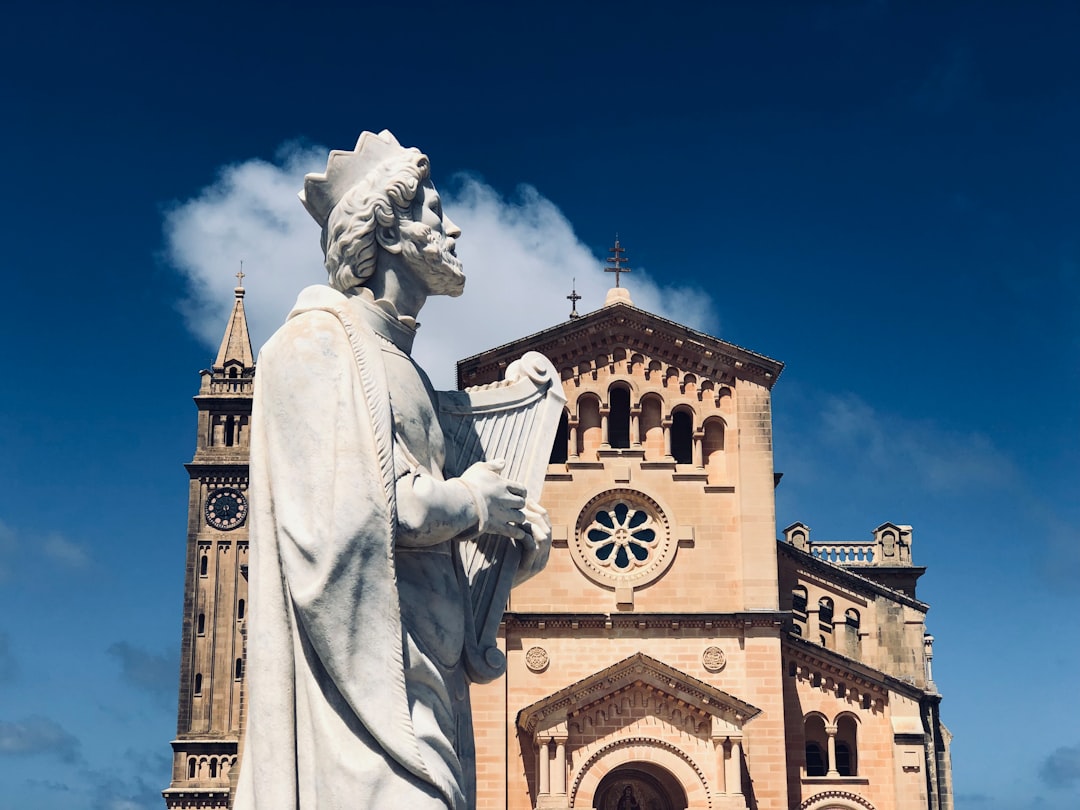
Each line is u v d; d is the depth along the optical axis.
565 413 62.91
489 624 9.08
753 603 60.69
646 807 58.06
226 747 123.00
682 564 61.59
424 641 8.43
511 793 57.66
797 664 60.78
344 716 7.95
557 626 60.03
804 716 60.25
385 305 8.92
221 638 125.56
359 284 8.95
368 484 8.02
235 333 134.75
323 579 7.88
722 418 63.28
